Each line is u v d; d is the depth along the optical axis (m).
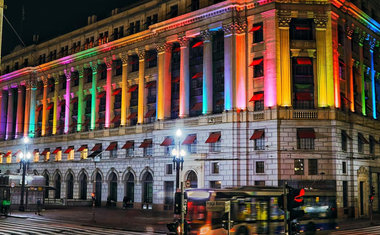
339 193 51.31
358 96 59.59
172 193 60.31
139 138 67.44
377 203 60.72
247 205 30.41
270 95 52.56
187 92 60.75
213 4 57.88
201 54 61.00
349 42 57.88
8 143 94.50
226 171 54.00
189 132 59.00
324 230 33.97
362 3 62.78
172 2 63.97
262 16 54.50
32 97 89.44
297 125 51.78
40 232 35.09
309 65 54.03
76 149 78.25
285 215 19.58
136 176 67.06
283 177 50.84
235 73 55.28
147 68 67.88
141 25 68.94
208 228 30.05
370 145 59.78
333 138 51.75
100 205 72.44
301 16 53.91
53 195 81.56
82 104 78.94
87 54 77.62
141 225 42.50
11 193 61.69
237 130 54.19
